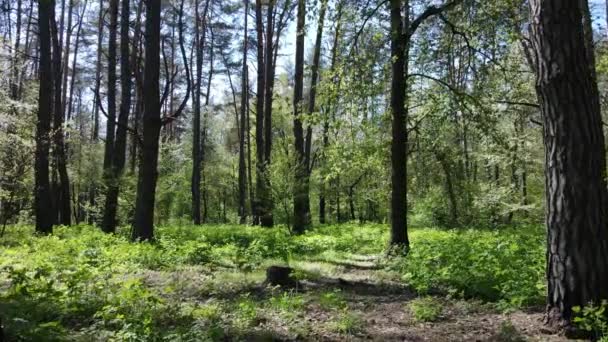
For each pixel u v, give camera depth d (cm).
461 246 1241
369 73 1356
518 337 606
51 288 755
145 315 638
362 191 3403
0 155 2052
